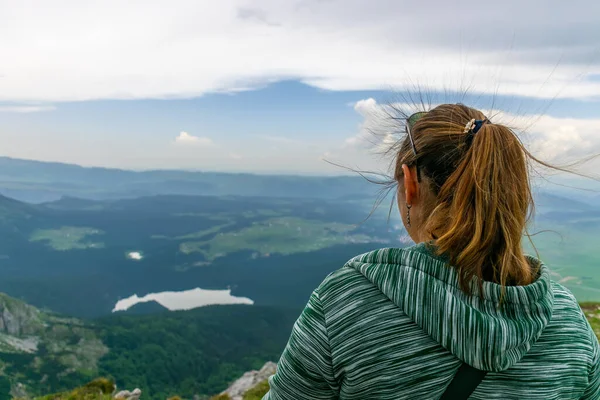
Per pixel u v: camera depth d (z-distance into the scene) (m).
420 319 1.27
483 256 1.28
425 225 1.50
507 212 1.31
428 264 1.33
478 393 1.27
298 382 1.47
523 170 1.38
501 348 1.20
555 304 1.45
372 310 1.35
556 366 1.33
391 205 1.73
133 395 13.09
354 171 1.80
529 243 1.43
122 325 191.25
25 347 151.12
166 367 158.50
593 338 1.52
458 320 1.23
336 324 1.38
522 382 1.29
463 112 1.53
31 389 122.88
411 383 1.28
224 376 155.62
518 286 1.32
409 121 1.66
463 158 1.39
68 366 142.12
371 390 1.32
